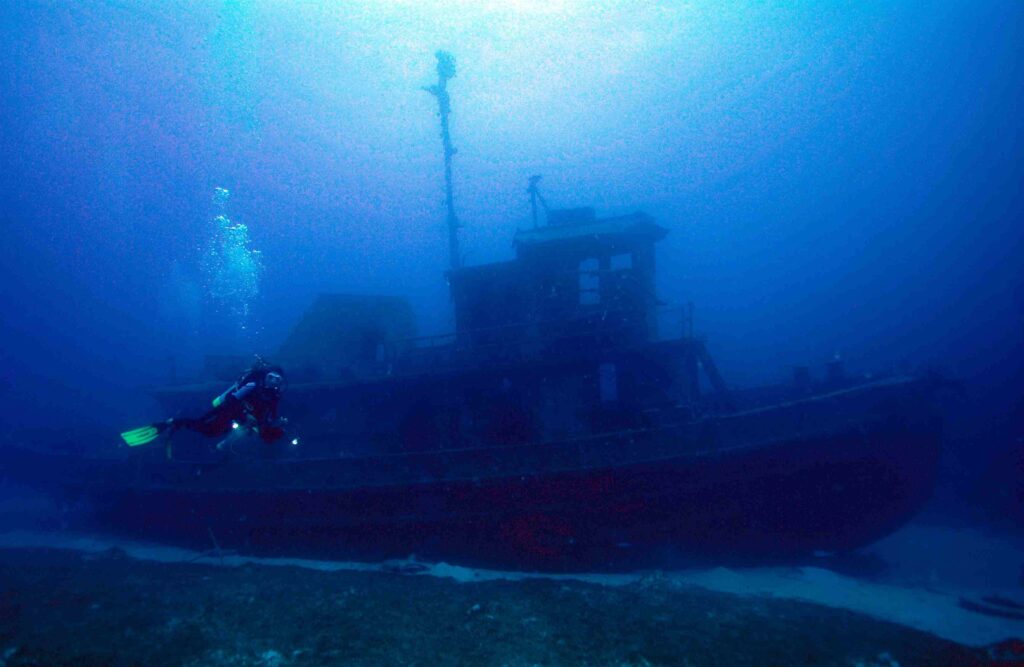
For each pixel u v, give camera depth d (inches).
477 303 649.6
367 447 652.1
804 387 633.6
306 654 320.5
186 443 719.1
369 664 305.7
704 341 571.8
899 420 488.7
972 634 360.8
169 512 678.5
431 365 636.1
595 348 585.6
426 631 354.0
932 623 381.4
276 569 542.3
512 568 553.9
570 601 413.1
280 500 609.6
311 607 406.6
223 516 641.0
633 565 532.1
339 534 594.9
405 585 470.6
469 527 553.9
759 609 399.2
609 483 518.0
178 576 514.9
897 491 497.7
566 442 534.0
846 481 494.3
